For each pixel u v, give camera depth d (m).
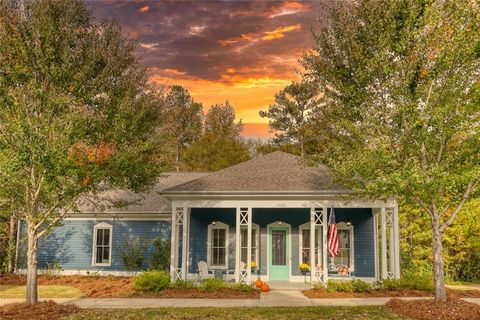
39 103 13.44
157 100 16.16
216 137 49.91
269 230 21.45
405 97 13.34
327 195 18.20
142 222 22.98
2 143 12.74
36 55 13.50
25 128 12.38
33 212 13.78
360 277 20.86
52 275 22.25
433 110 12.59
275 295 16.47
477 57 12.55
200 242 21.72
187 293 16.69
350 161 13.66
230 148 48.03
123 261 22.69
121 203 16.73
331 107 15.49
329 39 15.34
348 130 14.88
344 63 15.09
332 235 17.25
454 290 17.39
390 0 13.38
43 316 12.27
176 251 18.89
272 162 22.09
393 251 18.06
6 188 12.81
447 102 13.04
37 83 13.75
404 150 13.26
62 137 12.96
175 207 19.00
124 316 12.38
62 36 14.12
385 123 13.77
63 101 13.05
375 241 21.05
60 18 14.20
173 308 13.65
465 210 19.91
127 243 22.80
